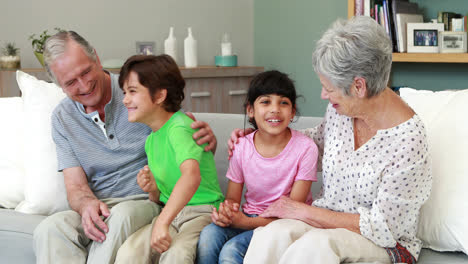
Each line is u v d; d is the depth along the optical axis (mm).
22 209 1843
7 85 3506
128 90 1632
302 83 4305
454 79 3285
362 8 3266
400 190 1313
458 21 3076
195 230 1543
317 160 1616
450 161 1463
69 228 1557
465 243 1373
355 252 1291
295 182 1604
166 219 1451
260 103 1588
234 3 4715
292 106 1633
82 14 4082
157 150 1701
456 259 1405
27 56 3926
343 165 1436
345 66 1267
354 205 1418
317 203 1515
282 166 1613
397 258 1332
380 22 3217
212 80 3977
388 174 1320
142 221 1576
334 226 1383
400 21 3158
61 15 4008
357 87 1295
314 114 4219
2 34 3822
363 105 1334
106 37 4188
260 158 1635
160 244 1430
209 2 4598
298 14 4262
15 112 2062
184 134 1616
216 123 2082
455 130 1503
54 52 1682
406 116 1342
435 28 3119
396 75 3553
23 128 1998
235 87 4105
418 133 1321
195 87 3900
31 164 1871
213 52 4676
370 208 1403
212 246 1475
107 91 1824
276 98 1572
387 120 1352
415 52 3131
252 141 1667
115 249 1508
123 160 1813
